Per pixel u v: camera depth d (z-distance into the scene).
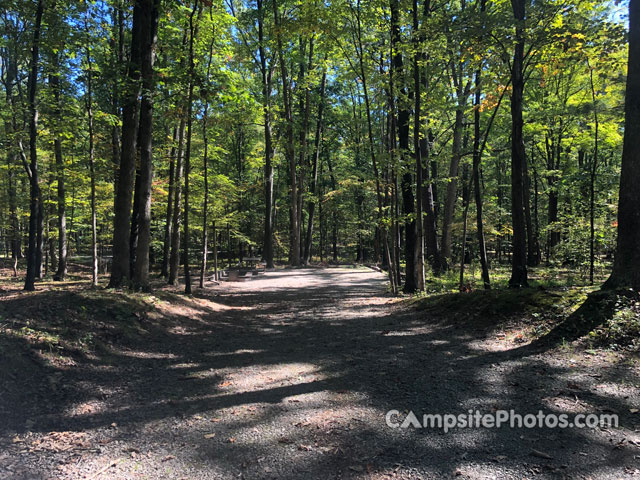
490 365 5.05
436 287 13.07
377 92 13.56
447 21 8.20
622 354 4.71
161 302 9.12
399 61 11.72
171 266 14.91
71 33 10.15
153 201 17.42
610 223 13.41
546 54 8.47
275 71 28.08
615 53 8.36
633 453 2.92
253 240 33.09
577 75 16.61
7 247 29.78
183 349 6.65
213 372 5.35
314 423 3.63
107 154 13.27
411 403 4.03
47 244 22.92
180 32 13.03
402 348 6.23
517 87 8.30
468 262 28.22
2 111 12.96
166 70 11.09
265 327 8.60
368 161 32.19
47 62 10.61
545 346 5.43
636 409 3.55
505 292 7.82
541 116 15.77
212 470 2.90
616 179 13.88
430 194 17.80
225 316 10.03
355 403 4.09
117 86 9.73
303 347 6.64
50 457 3.10
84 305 7.09
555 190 19.41
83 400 4.33
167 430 3.58
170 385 4.84
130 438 3.44
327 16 10.70
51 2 9.74
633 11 5.74
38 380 4.58
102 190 16.66
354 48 11.86
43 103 10.69
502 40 7.99
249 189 28.06
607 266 15.29
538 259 24.52
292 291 15.16
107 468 2.94
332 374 5.08
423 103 11.94
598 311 5.62
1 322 5.58
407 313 9.20
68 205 19.17
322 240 40.91
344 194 33.94
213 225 18.11
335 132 31.53
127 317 7.41
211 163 21.48
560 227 15.70
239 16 24.61
